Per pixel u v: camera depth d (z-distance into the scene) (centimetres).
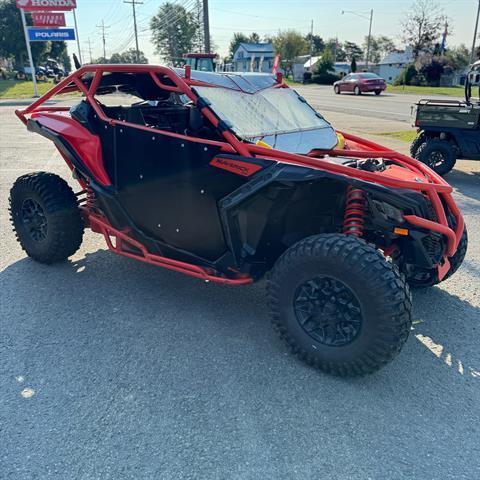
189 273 402
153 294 445
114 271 492
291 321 333
